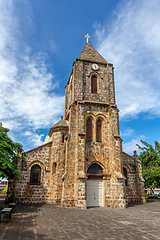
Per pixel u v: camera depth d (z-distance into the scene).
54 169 26.22
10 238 8.78
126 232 10.37
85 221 13.16
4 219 12.04
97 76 27.45
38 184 25.69
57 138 27.00
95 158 23.72
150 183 33.88
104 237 9.36
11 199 23.45
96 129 25.27
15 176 17.31
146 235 9.84
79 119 23.69
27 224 11.72
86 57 28.27
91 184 23.00
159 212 18.06
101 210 19.02
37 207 20.25
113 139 23.73
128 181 28.48
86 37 30.73
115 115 25.16
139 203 26.91
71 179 21.94
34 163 26.20
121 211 18.41
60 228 10.95
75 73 26.28
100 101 26.28
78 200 20.33
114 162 22.91
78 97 25.05
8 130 19.11
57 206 21.64
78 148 22.23
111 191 22.59
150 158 38.03
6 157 16.81
